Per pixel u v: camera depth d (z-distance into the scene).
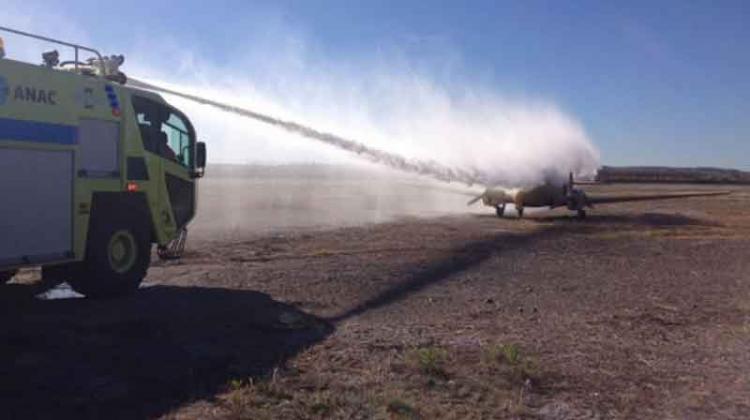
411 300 11.59
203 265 15.64
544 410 6.43
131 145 11.60
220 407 6.35
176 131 13.05
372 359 7.93
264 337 8.93
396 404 6.42
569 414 6.35
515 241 20.73
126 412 6.24
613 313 10.67
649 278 14.16
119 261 11.48
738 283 13.57
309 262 16.06
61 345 8.33
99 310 10.41
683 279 14.06
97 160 10.95
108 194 11.25
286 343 8.64
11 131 9.49
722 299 11.88
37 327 9.20
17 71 9.60
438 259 16.67
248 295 11.73
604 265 16.00
